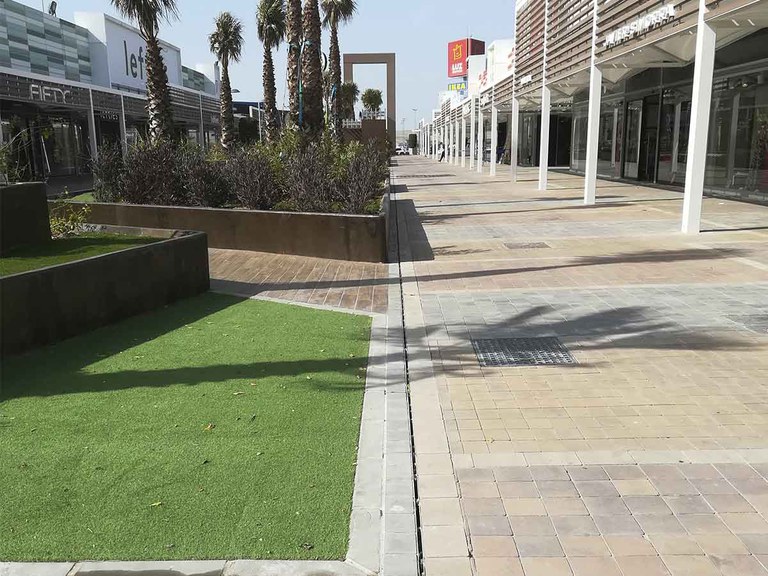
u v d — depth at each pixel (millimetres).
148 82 17281
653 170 23391
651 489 3295
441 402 4469
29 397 4512
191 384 4777
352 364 5242
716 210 15031
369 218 9719
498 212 15992
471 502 3211
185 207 11430
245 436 3924
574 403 4398
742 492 3248
